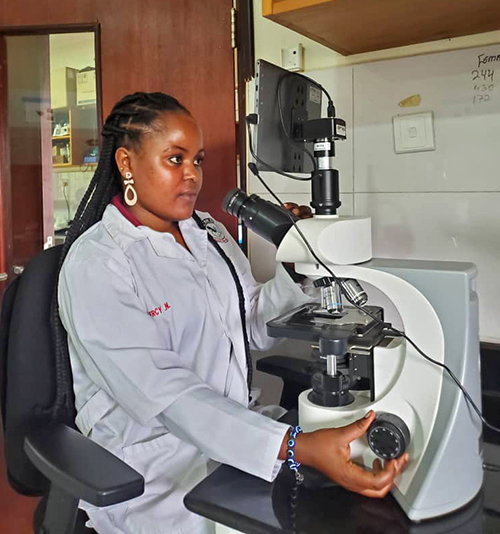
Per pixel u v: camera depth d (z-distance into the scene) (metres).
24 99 2.06
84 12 1.68
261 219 0.83
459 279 0.66
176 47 1.56
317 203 0.79
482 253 1.16
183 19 1.54
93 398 0.93
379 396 0.73
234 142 1.51
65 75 2.10
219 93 1.52
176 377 0.81
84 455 0.74
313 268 0.74
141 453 0.91
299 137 0.85
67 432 0.83
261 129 0.79
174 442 0.92
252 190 1.46
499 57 1.10
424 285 0.68
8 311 0.96
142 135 0.93
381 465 0.69
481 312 1.17
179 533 0.87
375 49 1.23
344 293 0.77
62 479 0.69
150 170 0.94
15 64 1.99
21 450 0.92
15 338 0.92
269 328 0.77
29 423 0.91
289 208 0.98
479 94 1.13
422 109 1.19
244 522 0.64
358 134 1.27
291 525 0.63
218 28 1.50
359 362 0.77
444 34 1.13
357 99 1.26
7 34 1.86
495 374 1.07
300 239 0.74
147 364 0.81
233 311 1.12
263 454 0.71
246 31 1.42
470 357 0.67
